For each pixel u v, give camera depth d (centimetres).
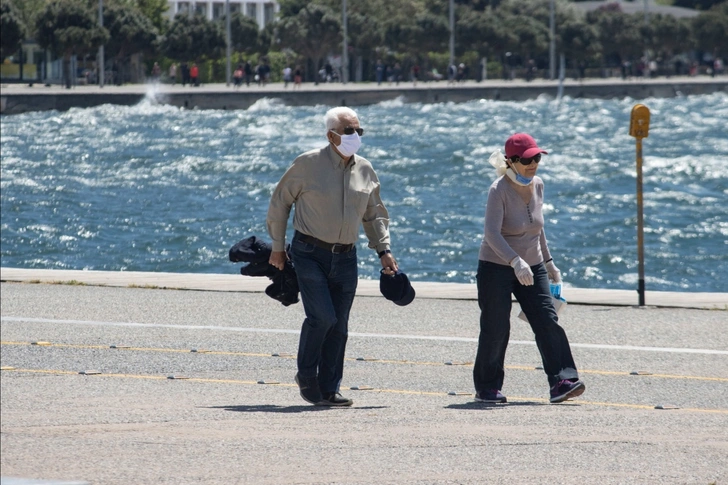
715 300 3991
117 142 16425
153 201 10462
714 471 1702
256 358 3053
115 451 1862
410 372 2847
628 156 14912
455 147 16188
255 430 2064
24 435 2019
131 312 3806
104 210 9781
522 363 2964
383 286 2430
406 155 15062
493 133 18812
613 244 8019
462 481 1636
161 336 3381
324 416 2234
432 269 7194
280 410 2333
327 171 2353
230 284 4412
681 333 3362
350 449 1872
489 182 12138
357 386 2670
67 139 16738
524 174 2381
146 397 2520
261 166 13525
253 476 1673
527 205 2411
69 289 4331
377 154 15112
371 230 2434
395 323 3584
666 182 12069
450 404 2417
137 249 8012
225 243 8275
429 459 1792
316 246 2362
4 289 4325
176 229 8781
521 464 1755
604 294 4131
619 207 10000
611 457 1800
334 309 2389
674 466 1734
